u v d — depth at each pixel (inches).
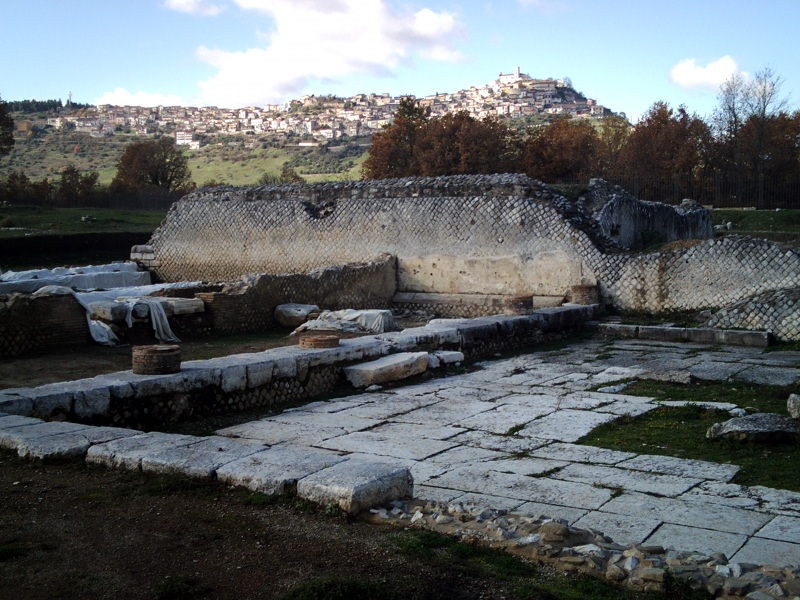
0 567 176.4
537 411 392.5
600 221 845.2
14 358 529.3
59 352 553.9
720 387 447.2
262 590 164.2
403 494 224.8
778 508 242.4
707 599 164.7
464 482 272.1
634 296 747.4
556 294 798.5
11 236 1274.6
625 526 226.2
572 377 486.9
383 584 167.0
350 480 215.0
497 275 838.5
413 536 195.5
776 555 202.2
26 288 842.2
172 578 168.7
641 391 442.0
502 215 833.5
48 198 2064.5
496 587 168.4
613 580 173.5
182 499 219.9
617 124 2635.3
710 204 1788.9
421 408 400.5
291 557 181.8
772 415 341.4
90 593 163.5
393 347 495.5
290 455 243.9
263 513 209.3
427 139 2018.9
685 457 306.8
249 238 994.1
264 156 6323.8
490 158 1966.0
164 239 1055.6
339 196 944.9
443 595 164.1
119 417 338.3
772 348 590.6
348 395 436.1
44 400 312.0
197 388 370.0
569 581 173.0
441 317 856.9
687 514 237.0
